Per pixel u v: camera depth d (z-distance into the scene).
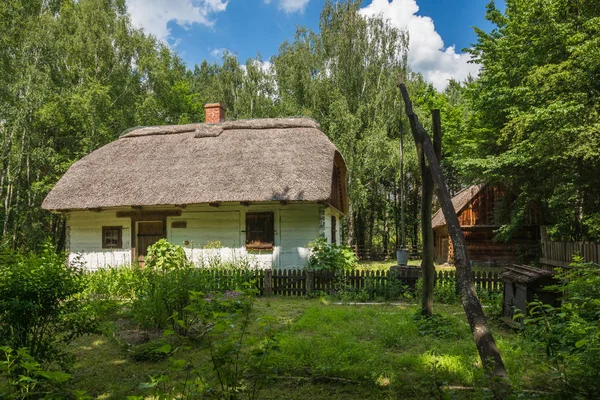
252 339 3.00
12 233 20.25
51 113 19.78
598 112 10.51
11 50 20.72
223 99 30.78
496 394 2.89
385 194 32.31
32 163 22.17
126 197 13.52
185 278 6.27
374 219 35.66
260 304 8.73
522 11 14.30
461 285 3.53
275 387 4.05
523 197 14.81
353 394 3.93
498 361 3.04
